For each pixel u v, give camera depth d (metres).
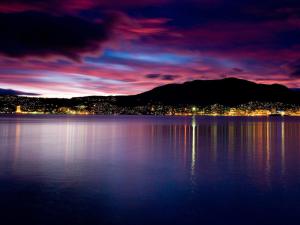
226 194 18.22
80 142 48.72
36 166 26.73
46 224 13.49
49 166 26.77
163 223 13.81
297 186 20.06
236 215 14.84
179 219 14.30
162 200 16.97
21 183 20.33
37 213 14.74
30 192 18.14
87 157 32.38
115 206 15.88
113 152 36.62
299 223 13.95
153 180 21.61
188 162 29.50
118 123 134.88
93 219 14.10
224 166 27.34
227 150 39.16
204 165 27.81
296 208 15.81
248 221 14.16
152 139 54.94
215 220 14.23
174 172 24.50
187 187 19.77
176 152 36.91
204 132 75.19
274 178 22.41
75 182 20.77
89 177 22.39
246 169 25.91
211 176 23.03
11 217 14.22
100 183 20.53
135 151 37.69
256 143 48.16
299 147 42.78
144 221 13.98
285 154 35.31
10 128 86.12
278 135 66.00
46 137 57.84
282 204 16.44
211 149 40.06
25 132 71.06
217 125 119.06
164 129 87.50
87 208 15.52
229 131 79.88
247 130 84.88
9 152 35.97
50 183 20.39
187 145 44.91
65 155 33.72
